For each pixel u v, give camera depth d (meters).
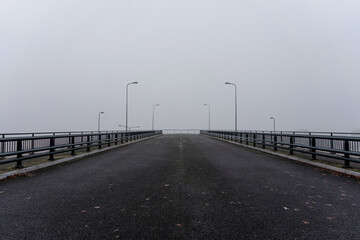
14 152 8.38
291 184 6.86
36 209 4.80
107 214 4.54
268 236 3.66
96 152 15.25
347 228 3.92
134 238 3.59
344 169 8.41
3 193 5.93
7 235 3.67
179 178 7.66
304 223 4.12
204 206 5.00
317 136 10.37
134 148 18.78
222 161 11.43
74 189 6.32
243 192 6.04
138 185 6.75
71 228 3.93
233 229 3.90
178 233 3.76
